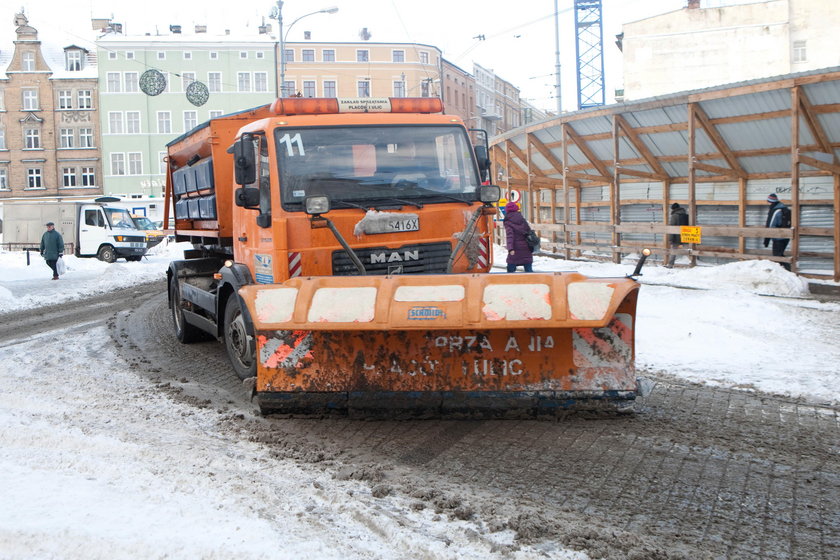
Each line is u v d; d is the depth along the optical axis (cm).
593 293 579
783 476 525
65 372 926
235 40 7394
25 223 4500
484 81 9781
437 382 631
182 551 396
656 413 686
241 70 7425
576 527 438
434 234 786
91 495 479
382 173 786
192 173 1093
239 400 766
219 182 963
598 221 2467
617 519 453
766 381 798
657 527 443
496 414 638
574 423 655
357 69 7819
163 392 805
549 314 573
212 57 7388
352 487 506
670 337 1046
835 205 1573
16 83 7219
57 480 509
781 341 1014
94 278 2686
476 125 9238
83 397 779
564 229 2339
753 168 1820
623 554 405
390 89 7875
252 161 776
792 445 593
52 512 449
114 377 891
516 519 445
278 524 437
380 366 637
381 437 626
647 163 2078
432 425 657
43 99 7244
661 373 851
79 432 633
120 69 7275
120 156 7300
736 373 840
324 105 800
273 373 648
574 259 2333
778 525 446
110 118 7275
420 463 559
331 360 641
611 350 619
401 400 630
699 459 560
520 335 622
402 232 772
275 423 669
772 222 1712
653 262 2064
